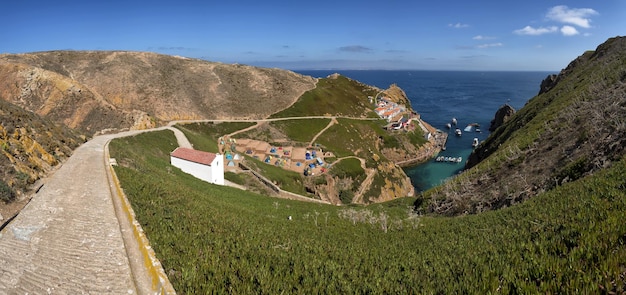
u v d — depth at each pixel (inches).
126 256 441.4
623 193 527.2
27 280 396.8
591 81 1726.1
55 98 2687.0
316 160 2967.5
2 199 689.0
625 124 880.3
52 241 491.5
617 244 304.2
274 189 2062.0
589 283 246.2
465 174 1437.0
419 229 856.9
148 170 1207.6
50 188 764.6
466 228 764.6
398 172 3376.0
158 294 345.7
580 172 869.8
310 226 876.6
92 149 1326.3
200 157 1705.2
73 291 370.6
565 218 511.2
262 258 449.4
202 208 779.4
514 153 1298.0
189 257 418.3
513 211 775.7
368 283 384.8
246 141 3324.3
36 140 1066.1
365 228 892.0
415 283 377.1
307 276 392.8
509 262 366.9
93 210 620.1
